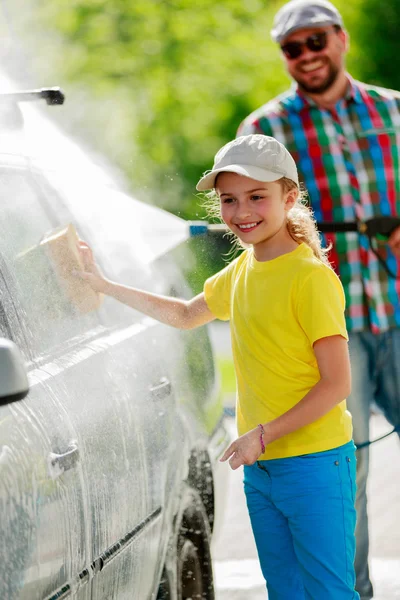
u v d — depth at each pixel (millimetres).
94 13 22750
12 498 3176
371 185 5961
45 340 3951
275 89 23969
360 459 5914
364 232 5918
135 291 4539
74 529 3561
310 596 4191
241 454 3961
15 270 3961
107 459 3879
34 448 3371
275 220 4117
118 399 4141
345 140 5961
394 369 5996
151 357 4688
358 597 4262
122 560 3998
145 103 23469
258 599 6289
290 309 4059
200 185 4207
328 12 5855
